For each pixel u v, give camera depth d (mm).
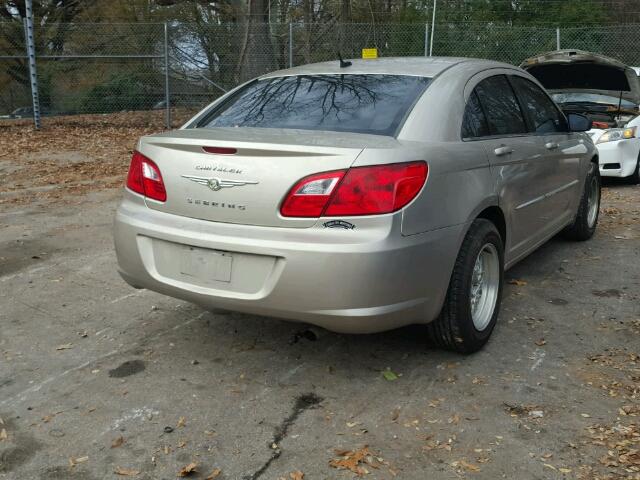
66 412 3230
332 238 3045
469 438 2973
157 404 3305
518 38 15734
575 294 4852
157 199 3518
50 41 15883
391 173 3070
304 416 3178
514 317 4410
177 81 15750
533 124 4711
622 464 2762
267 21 17375
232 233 3221
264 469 2770
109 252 5969
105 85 15797
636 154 9367
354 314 3062
